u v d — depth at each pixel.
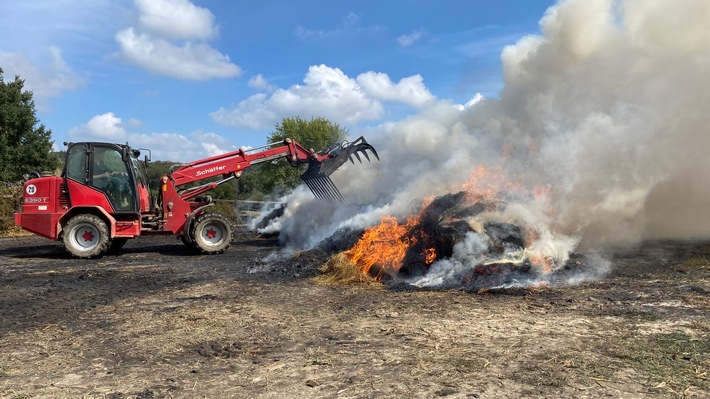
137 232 12.26
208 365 4.15
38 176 12.49
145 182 13.05
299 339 4.88
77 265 10.69
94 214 12.12
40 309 6.50
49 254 12.68
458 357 4.15
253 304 6.52
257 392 3.51
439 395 3.36
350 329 5.20
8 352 4.64
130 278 8.90
